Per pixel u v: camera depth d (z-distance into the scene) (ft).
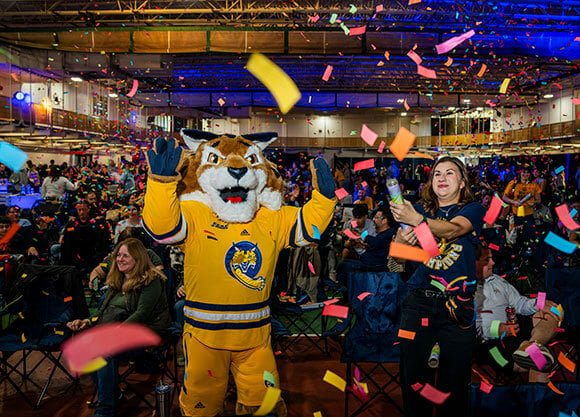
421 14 43.70
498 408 7.41
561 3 42.16
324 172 9.02
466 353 8.48
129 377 14.42
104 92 81.51
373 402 12.78
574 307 13.00
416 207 9.36
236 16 46.06
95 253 21.36
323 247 22.16
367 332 12.63
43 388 13.70
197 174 9.04
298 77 66.85
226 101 68.64
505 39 47.70
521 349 9.29
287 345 17.10
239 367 8.86
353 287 13.16
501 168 73.77
